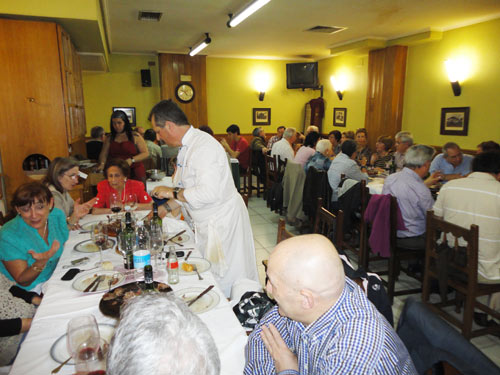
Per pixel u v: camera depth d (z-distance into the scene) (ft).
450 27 18.06
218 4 14.34
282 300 2.89
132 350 1.90
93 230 6.48
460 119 18.01
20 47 10.64
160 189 6.66
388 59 21.36
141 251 5.06
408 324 3.65
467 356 3.09
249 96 29.53
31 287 6.07
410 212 8.77
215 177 6.51
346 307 2.86
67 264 5.70
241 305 5.14
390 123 21.70
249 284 6.21
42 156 11.18
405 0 13.87
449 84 18.56
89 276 5.18
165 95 26.68
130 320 2.04
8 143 10.90
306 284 2.77
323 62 29.12
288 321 3.45
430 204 8.77
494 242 6.91
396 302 8.84
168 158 16.87
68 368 3.31
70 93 12.50
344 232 10.78
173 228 7.38
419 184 8.75
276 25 17.95
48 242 6.36
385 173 14.65
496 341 7.27
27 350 3.60
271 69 29.71
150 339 1.93
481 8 14.94
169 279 5.00
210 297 4.57
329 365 2.75
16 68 10.69
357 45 21.57
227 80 28.68
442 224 7.17
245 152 20.49
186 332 2.04
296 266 2.79
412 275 9.34
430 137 19.98
